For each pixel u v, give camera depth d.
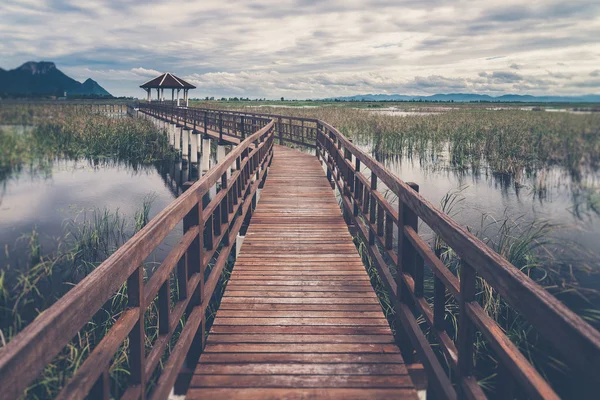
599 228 0.85
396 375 2.56
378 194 3.99
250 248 5.04
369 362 2.70
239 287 3.91
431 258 2.34
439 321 2.31
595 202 0.85
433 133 11.70
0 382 0.96
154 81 34.91
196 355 2.83
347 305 3.54
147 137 10.90
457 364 1.94
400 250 2.90
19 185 1.09
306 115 25.45
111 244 5.18
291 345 2.90
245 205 5.74
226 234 4.23
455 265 4.77
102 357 1.48
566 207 0.89
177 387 2.64
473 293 1.85
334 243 5.23
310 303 3.58
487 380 3.19
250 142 6.22
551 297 1.15
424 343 2.46
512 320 3.56
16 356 1.02
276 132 19.83
